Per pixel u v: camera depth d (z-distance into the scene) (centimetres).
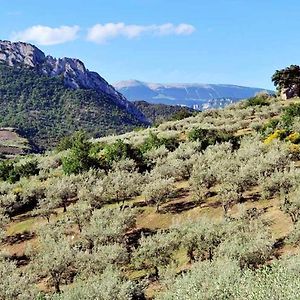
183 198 5653
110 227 4622
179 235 3984
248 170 5009
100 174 6900
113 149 7662
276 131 7100
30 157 11925
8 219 5834
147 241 3997
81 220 5297
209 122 10956
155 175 6088
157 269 3872
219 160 5984
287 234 3881
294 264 2528
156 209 5506
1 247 5634
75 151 7662
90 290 3019
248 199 4969
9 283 3612
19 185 7400
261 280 2389
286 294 2139
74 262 4069
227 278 2511
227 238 3625
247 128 9275
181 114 14212
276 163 5078
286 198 4325
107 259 3869
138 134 11256
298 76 12531
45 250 4394
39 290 3822
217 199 5238
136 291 3281
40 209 5944
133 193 5906
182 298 2536
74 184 6494
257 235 3450
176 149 7369
